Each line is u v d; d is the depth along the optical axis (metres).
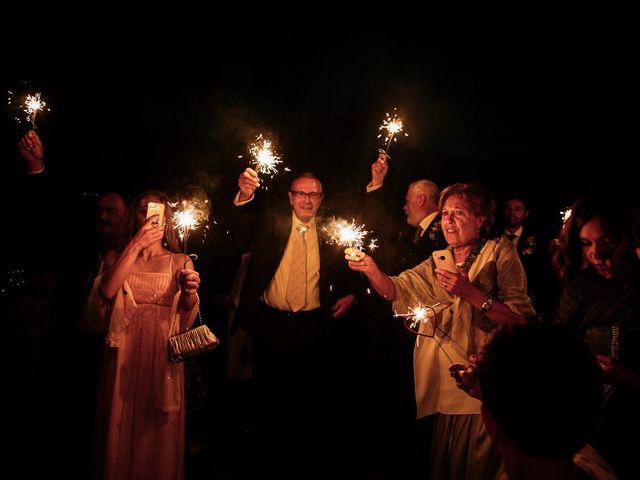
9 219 5.00
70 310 4.36
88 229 4.58
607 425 2.42
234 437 4.83
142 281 3.43
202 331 3.31
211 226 4.86
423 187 4.50
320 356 4.56
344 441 4.80
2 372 4.48
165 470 3.36
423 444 4.61
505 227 5.84
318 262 4.52
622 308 2.53
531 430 1.12
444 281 2.94
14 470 4.07
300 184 4.44
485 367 1.21
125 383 3.33
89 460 3.93
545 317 5.41
